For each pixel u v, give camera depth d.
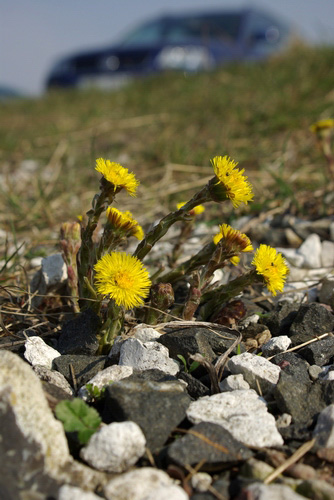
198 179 1.11
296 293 0.68
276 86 1.65
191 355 0.53
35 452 0.46
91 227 0.57
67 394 0.51
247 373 0.54
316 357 0.57
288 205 0.88
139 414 0.49
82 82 2.41
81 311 0.61
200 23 2.47
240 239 0.56
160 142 1.37
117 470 0.47
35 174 1.28
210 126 1.50
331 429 0.49
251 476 0.47
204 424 0.49
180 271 0.61
